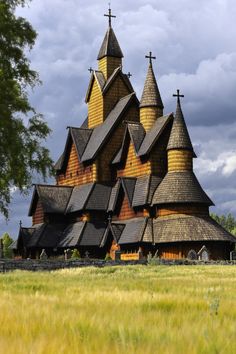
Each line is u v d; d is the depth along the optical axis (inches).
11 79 1972.2
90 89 3093.0
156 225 2442.2
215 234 2343.8
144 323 339.3
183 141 2481.5
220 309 417.4
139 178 2628.0
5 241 4195.4
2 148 1935.3
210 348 261.1
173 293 579.8
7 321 332.8
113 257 2549.2
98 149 2807.6
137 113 2888.8
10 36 2010.3
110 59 3056.1
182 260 2038.6
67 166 3056.1
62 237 2743.6
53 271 1485.0
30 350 248.5
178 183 2436.0
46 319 342.6
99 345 263.3
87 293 547.5
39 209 2898.6
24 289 685.9
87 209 2694.4
